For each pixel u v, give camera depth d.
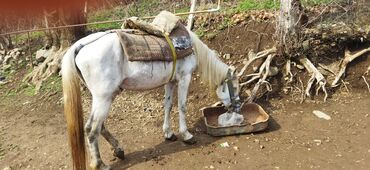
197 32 7.10
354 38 6.37
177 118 5.70
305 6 6.94
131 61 4.32
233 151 4.82
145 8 8.66
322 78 6.00
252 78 6.09
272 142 4.97
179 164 4.62
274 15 6.82
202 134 5.26
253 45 6.62
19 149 5.18
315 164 4.48
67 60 4.13
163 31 4.64
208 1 8.05
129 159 4.77
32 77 7.23
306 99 5.95
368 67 6.21
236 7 7.57
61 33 7.30
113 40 4.29
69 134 4.10
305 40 6.32
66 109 4.08
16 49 8.06
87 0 7.80
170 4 8.70
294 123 5.41
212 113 5.64
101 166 4.43
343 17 6.69
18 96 6.84
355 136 5.01
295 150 4.77
